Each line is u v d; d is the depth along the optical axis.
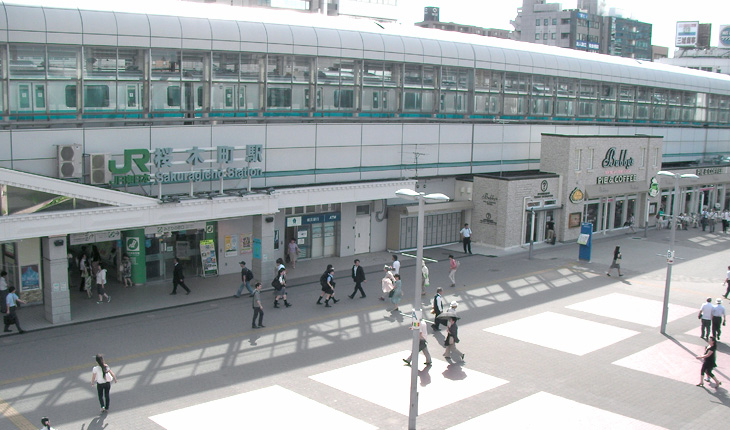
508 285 32.09
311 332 24.33
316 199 31.84
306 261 35.41
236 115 30.34
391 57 36.06
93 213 24.09
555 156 43.31
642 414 18.31
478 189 41.00
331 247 36.72
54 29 24.91
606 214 47.81
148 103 27.64
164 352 21.86
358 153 35.44
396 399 18.78
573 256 39.28
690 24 113.62
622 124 53.12
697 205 57.91
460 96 40.59
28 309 25.97
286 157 32.28
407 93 37.47
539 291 31.22
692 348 23.91
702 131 63.09
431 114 38.97
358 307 27.61
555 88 46.88
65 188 23.39
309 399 18.59
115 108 26.86
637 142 48.34
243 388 19.20
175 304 27.14
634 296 30.88
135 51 27.11
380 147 36.47
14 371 19.95
